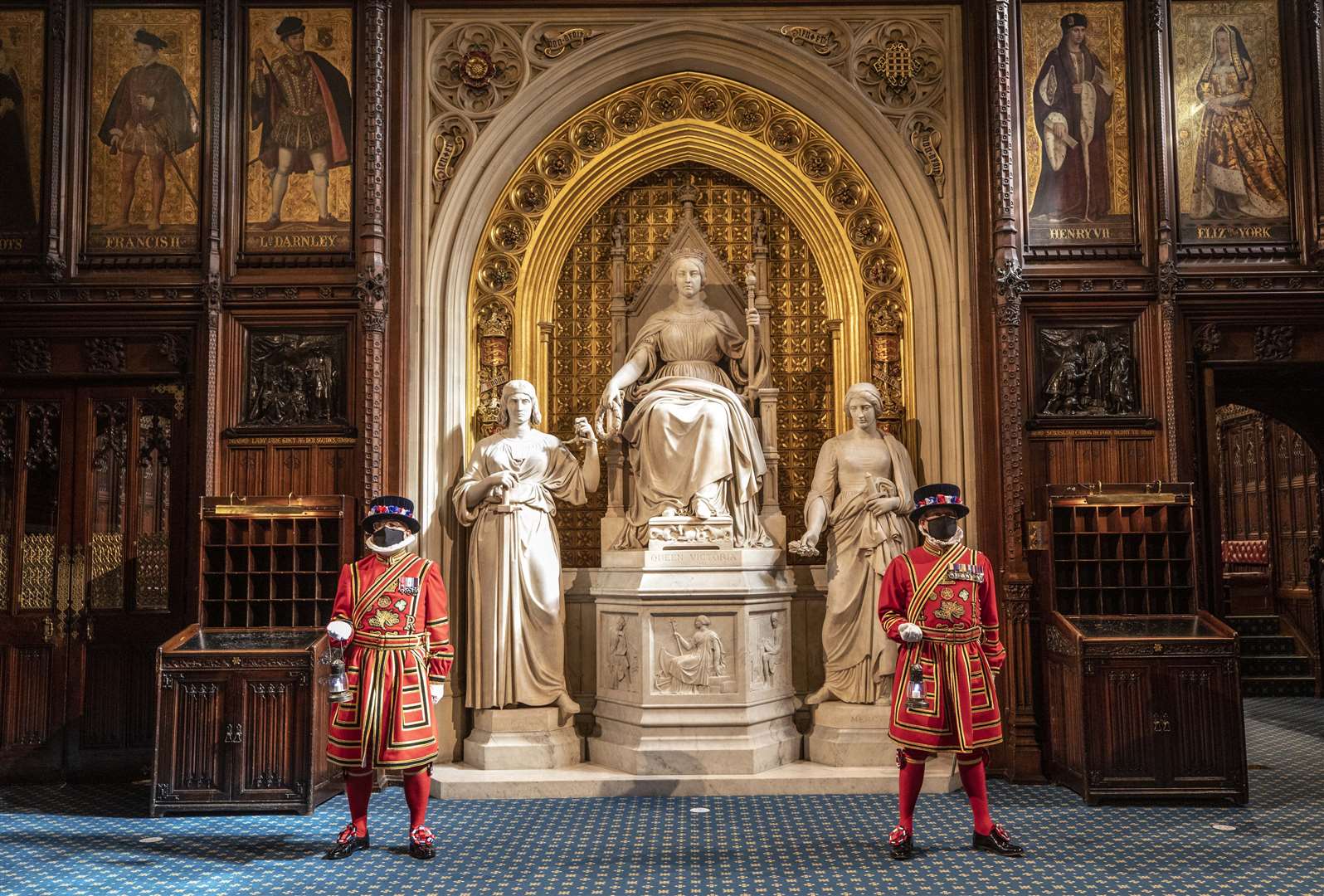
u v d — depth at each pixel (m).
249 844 5.09
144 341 6.84
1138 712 5.77
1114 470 6.73
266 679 5.68
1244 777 5.71
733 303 7.42
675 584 6.28
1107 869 4.57
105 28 7.00
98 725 6.68
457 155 7.16
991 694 4.84
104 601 6.78
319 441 6.70
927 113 7.14
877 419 7.16
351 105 7.00
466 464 7.11
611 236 7.64
